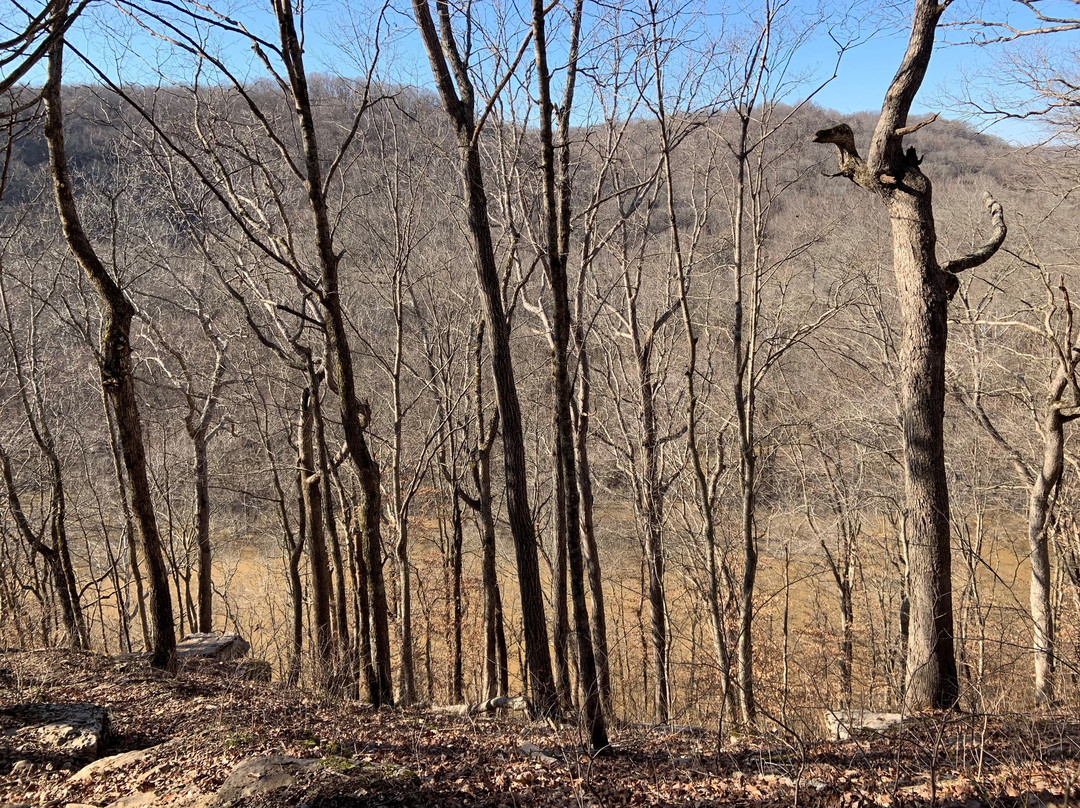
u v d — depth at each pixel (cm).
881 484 1788
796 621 1930
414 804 502
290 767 535
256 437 1864
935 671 843
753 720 923
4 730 639
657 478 1565
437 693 1998
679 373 1917
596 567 1207
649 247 1669
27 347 1684
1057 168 1141
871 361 1811
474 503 1434
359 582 926
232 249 1251
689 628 1994
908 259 879
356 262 1491
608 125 1266
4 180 654
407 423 2012
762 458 1761
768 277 1620
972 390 1438
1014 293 1509
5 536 1658
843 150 936
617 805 547
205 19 604
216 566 2450
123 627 1858
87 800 520
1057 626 1374
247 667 1155
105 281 822
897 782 517
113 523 2116
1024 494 1642
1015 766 544
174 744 627
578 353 1254
